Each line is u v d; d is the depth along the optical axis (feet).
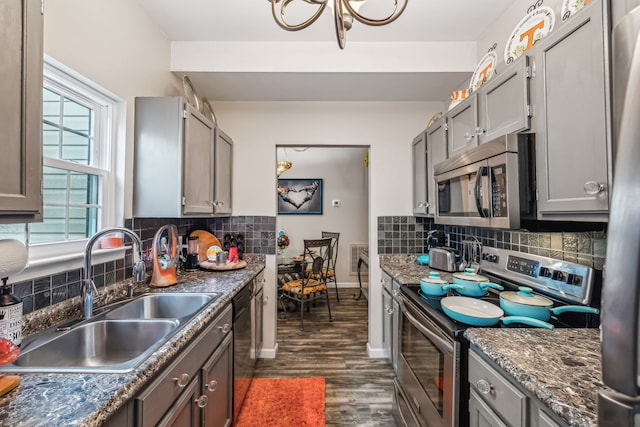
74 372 2.48
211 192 6.72
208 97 8.26
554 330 3.32
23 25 2.44
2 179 2.27
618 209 1.27
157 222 6.20
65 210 4.26
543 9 4.33
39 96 2.60
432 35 6.56
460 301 4.32
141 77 5.65
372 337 8.42
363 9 5.74
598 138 2.88
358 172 16.33
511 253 5.45
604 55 2.81
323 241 12.20
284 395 6.41
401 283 5.92
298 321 11.05
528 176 3.83
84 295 3.77
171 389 3.06
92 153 4.76
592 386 2.17
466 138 5.50
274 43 6.79
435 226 8.68
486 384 2.93
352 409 6.03
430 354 4.17
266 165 8.54
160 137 5.39
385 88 7.72
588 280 3.83
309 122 8.55
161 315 4.91
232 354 5.21
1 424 1.85
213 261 7.33
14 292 3.26
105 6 4.67
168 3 5.56
